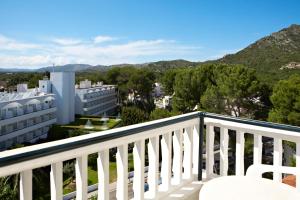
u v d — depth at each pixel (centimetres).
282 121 1923
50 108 4509
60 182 179
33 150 152
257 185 192
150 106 7306
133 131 224
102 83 8188
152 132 257
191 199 306
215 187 188
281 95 1953
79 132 4047
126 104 7812
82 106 6006
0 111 3309
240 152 315
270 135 287
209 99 2841
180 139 304
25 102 3800
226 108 2817
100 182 213
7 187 495
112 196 989
